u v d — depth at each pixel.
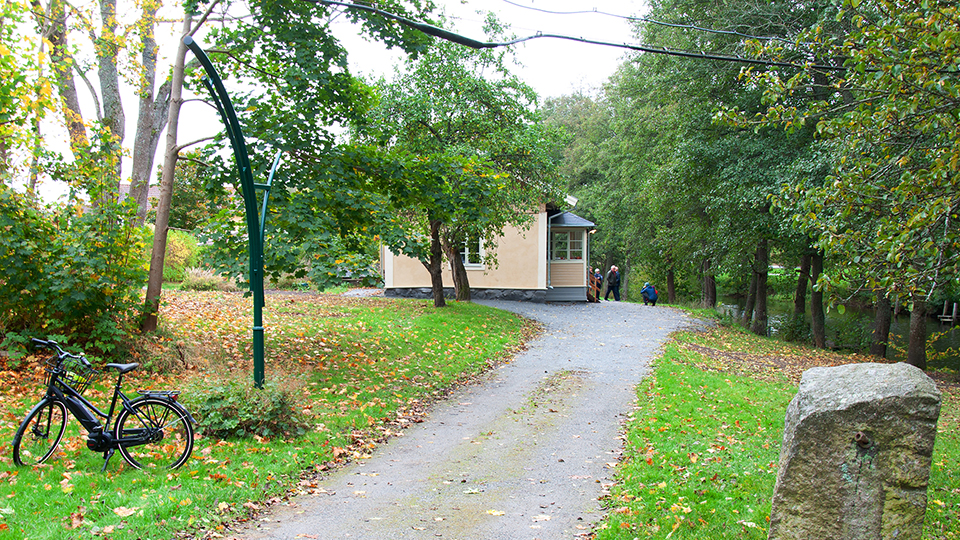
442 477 6.67
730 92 19.20
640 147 29.14
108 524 4.72
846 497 3.69
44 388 8.41
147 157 13.48
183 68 11.38
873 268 6.38
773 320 32.75
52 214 10.17
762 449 7.47
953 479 6.65
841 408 3.72
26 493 5.14
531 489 6.29
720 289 53.62
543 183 20.78
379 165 11.69
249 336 12.86
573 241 28.55
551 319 22.44
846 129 7.12
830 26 14.66
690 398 10.54
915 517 3.57
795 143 17.66
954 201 5.74
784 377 14.77
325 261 10.55
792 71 15.89
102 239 9.87
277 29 11.08
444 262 26.66
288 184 11.06
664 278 43.00
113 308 10.27
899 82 6.23
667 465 6.75
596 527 5.22
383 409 9.41
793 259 25.88
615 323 22.11
